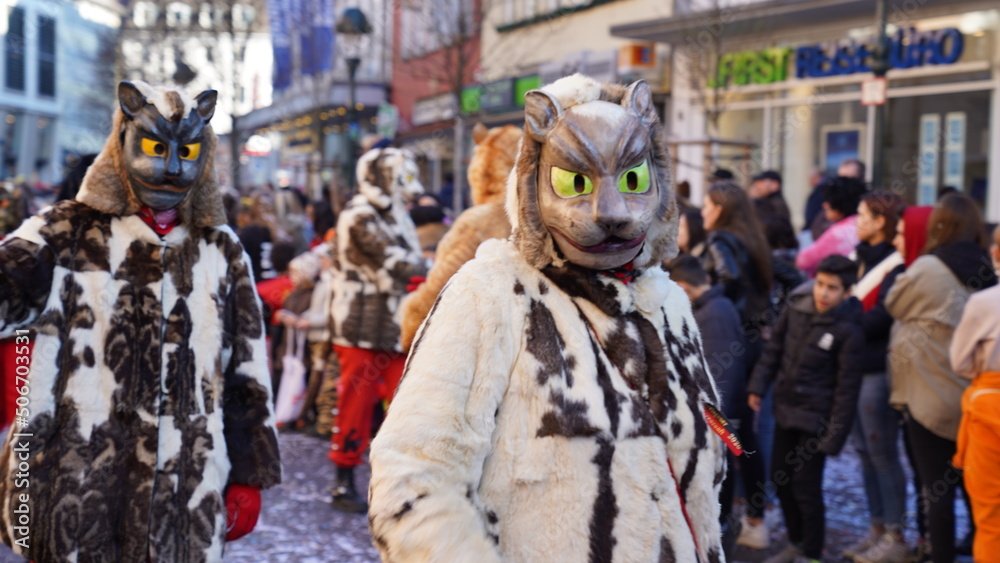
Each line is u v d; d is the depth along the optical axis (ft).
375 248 17.33
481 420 5.29
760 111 42.24
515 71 51.65
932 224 14.16
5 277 8.00
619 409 5.49
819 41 40.09
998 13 34.09
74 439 8.29
